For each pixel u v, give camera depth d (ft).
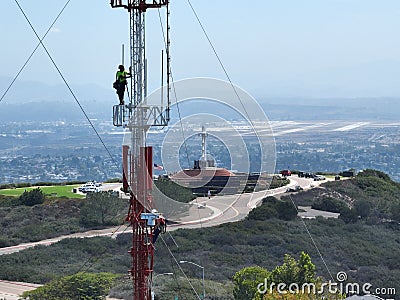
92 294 169.68
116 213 268.21
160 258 204.54
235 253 215.72
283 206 261.24
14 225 263.08
